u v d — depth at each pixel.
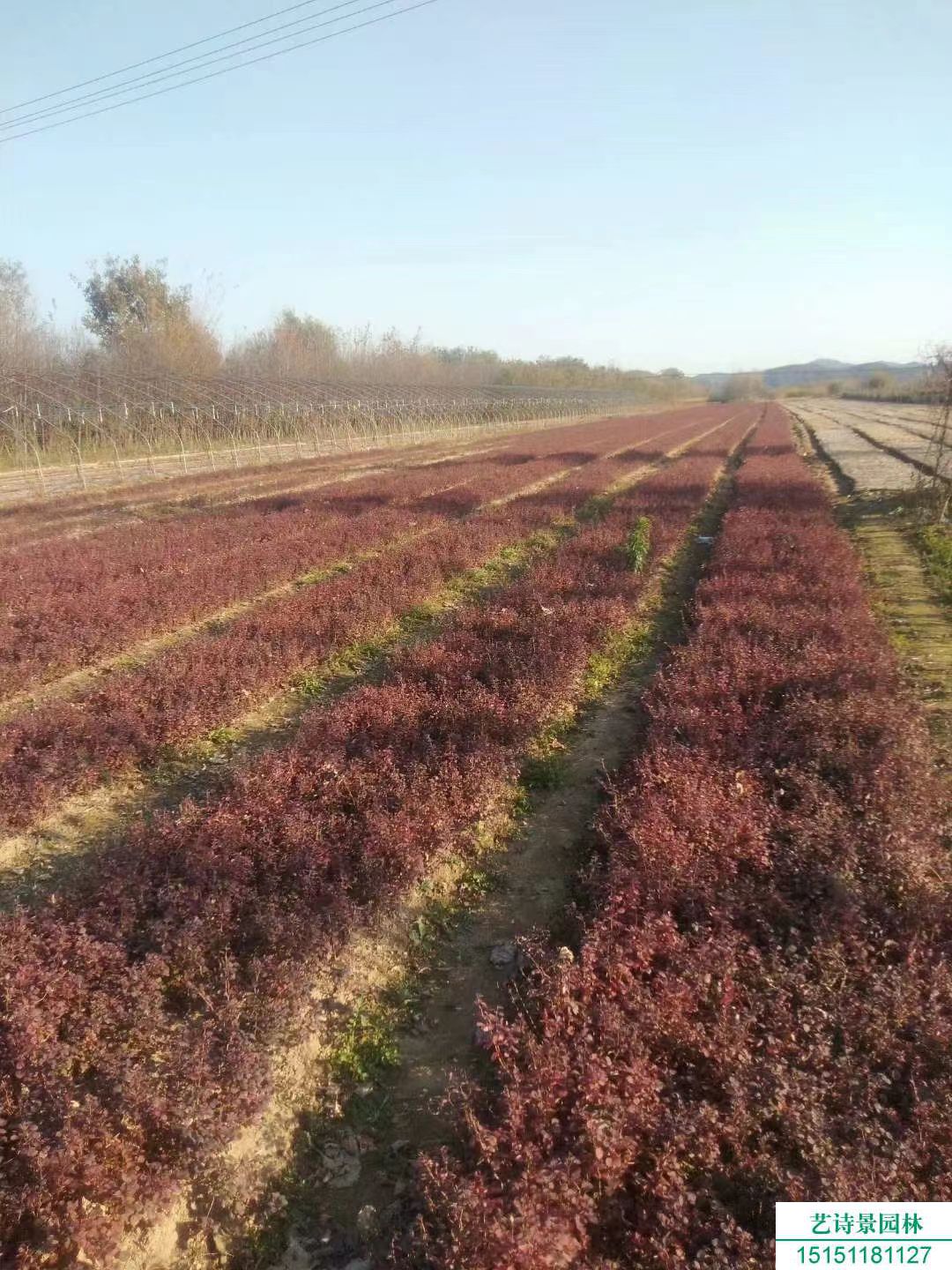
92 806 7.48
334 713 8.21
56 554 15.55
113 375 34.41
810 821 5.98
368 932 5.55
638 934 4.91
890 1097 4.07
